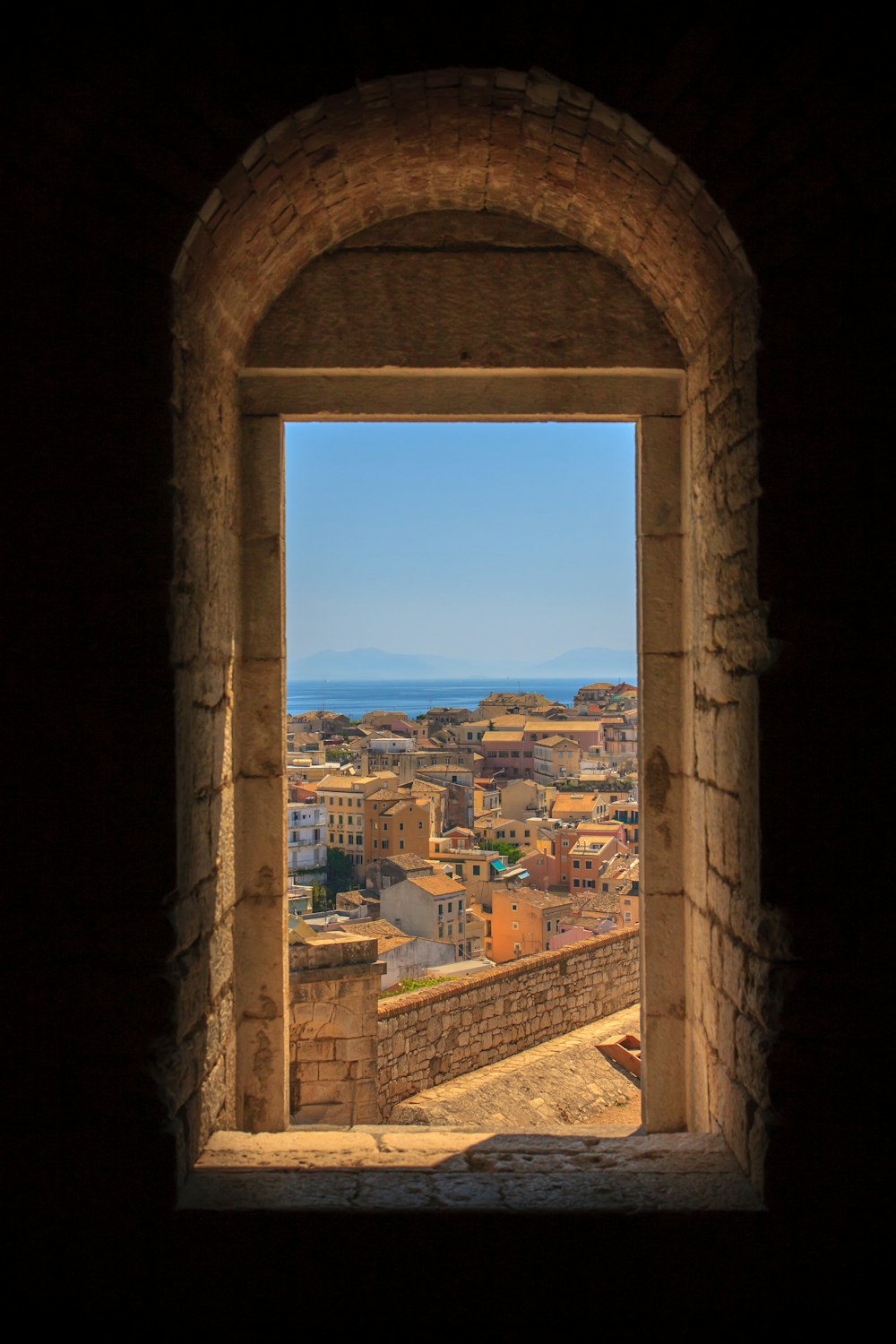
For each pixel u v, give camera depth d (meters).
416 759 60.69
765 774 2.56
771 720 2.56
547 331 3.61
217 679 3.19
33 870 2.50
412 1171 2.83
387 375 3.66
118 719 2.51
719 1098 3.10
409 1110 7.64
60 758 2.50
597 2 2.56
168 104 2.52
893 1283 2.49
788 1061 2.54
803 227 2.55
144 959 2.51
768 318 2.56
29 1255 2.49
